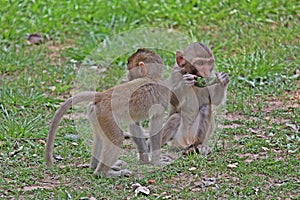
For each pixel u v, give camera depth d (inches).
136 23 1059.3
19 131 663.8
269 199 521.3
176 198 523.2
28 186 554.9
